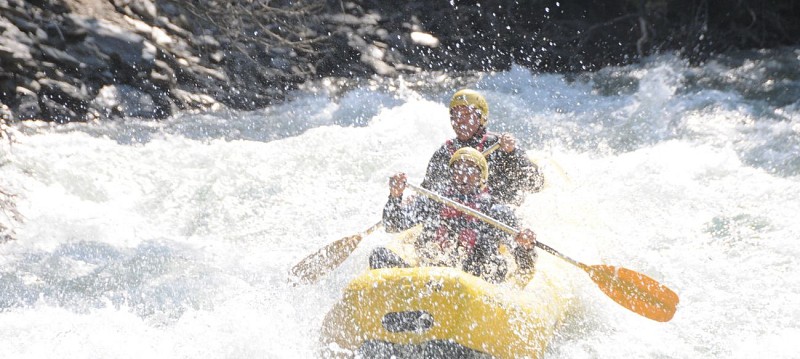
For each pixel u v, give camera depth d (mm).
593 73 45500
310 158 31500
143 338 18719
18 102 33781
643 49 47906
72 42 36906
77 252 24125
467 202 18594
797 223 25656
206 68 39969
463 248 18469
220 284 22156
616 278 18812
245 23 43844
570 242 21812
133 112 35875
